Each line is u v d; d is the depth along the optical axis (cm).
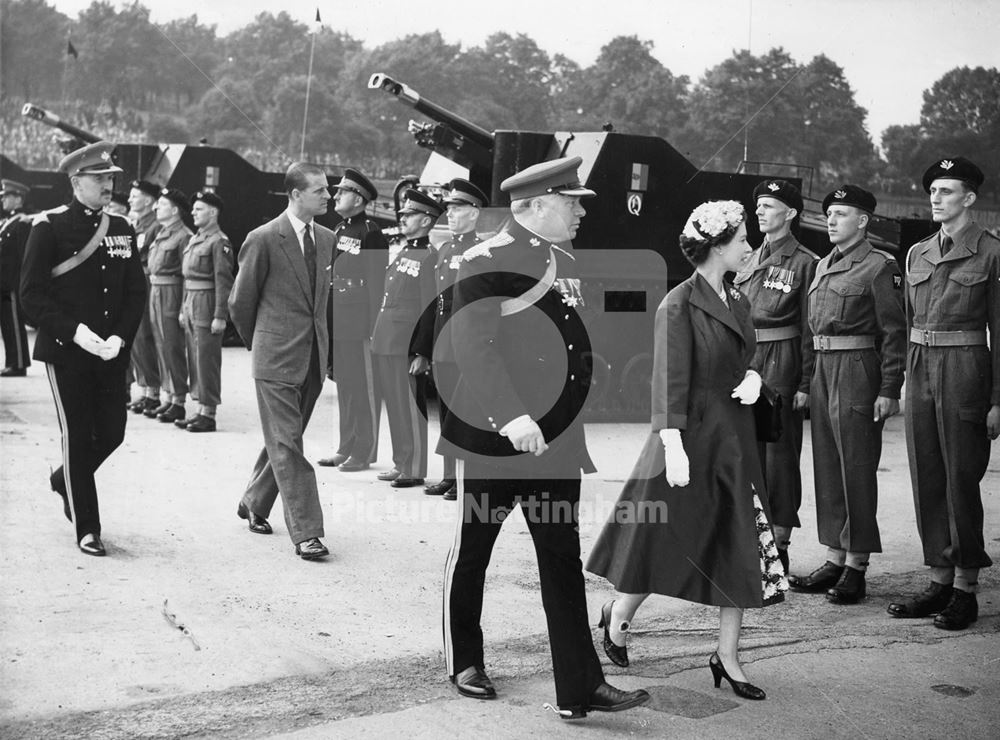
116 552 491
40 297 479
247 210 1266
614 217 869
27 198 1211
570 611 334
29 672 354
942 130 1090
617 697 328
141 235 936
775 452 490
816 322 479
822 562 527
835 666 386
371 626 410
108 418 496
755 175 923
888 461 779
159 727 317
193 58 1391
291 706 335
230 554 497
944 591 448
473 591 348
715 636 419
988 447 441
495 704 343
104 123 1268
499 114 1347
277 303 507
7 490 589
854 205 473
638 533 359
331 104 1458
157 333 854
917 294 450
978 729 332
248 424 842
